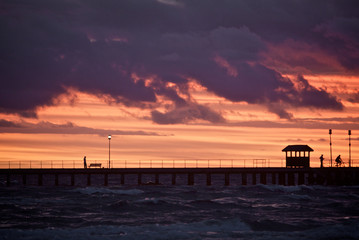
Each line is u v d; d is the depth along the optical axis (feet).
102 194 210.38
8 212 153.48
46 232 118.21
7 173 254.06
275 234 120.26
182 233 118.93
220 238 115.24
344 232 121.08
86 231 120.78
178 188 253.44
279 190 249.14
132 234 116.67
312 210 165.27
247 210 164.45
